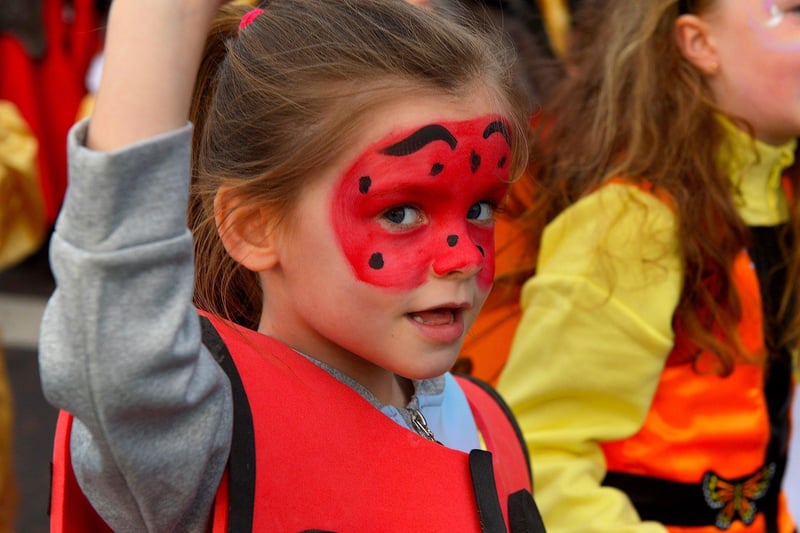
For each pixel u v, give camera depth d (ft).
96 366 4.68
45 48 28.96
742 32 9.41
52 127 29.50
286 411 5.71
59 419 5.71
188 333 4.90
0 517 14.93
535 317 9.18
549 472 8.94
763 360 9.67
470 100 5.82
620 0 10.25
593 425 9.13
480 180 5.85
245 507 5.31
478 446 7.00
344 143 5.65
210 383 5.10
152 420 4.91
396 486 5.86
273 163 5.76
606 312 8.96
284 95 5.76
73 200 4.73
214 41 6.59
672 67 9.69
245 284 6.89
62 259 4.73
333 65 5.74
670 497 9.37
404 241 5.76
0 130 15.38
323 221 5.73
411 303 5.76
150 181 4.79
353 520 5.65
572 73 11.46
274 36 6.00
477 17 7.16
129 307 4.73
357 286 5.73
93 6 29.68
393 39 5.82
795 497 13.69
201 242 6.49
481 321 10.18
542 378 9.07
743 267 9.54
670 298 9.09
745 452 9.69
